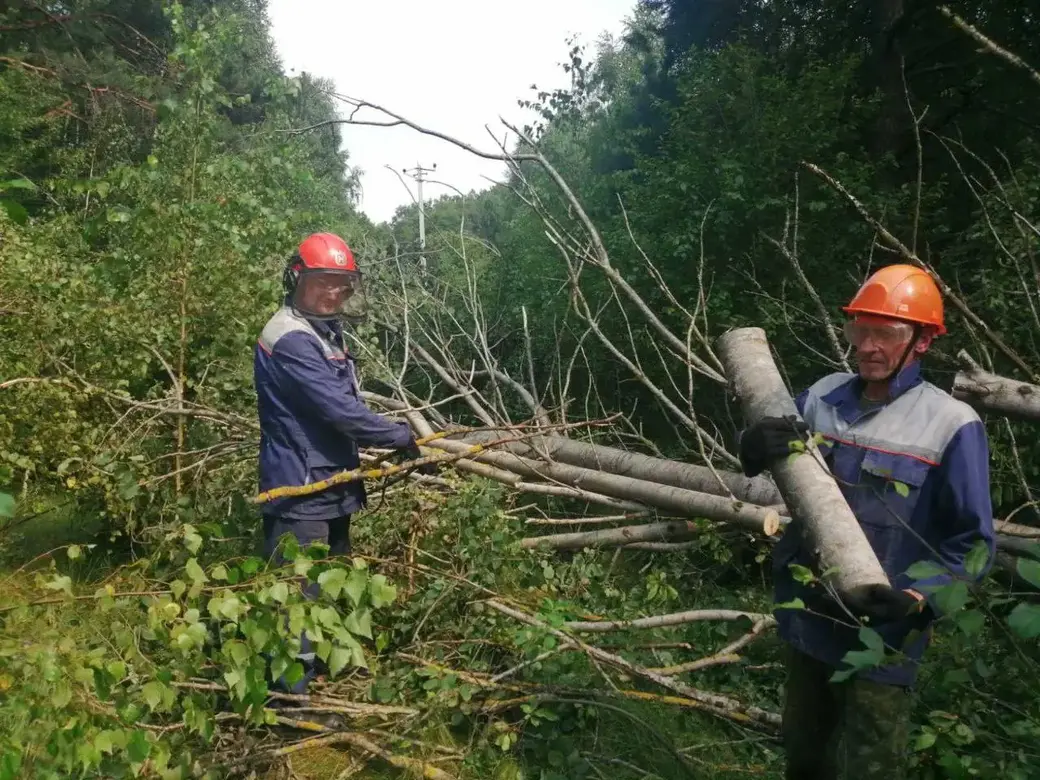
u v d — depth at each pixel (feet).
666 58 42.42
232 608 8.68
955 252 23.27
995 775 8.27
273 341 11.98
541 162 17.79
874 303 8.26
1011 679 9.55
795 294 24.17
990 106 33.68
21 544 18.03
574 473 16.79
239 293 19.01
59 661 7.80
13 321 18.38
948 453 7.92
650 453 23.86
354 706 11.45
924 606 7.46
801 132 25.73
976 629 6.20
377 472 12.07
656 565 16.75
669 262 25.76
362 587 9.14
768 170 25.00
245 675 8.76
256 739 11.15
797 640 8.55
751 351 10.79
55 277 19.69
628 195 28.99
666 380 25.11
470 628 13.06
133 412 18.39
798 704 8.87
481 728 11.72
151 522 17.25
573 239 19.39
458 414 26.07
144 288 18.90
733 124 27.09
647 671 11.72
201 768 9.55
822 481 8.27
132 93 52.24
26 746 7.89
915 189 26.53
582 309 26.40
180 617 9.61
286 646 8.98
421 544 14.84
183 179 19.25
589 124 37.83
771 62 31.94
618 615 13.41
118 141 50.47
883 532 8.09
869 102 29.66
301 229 23.70
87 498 17.65
